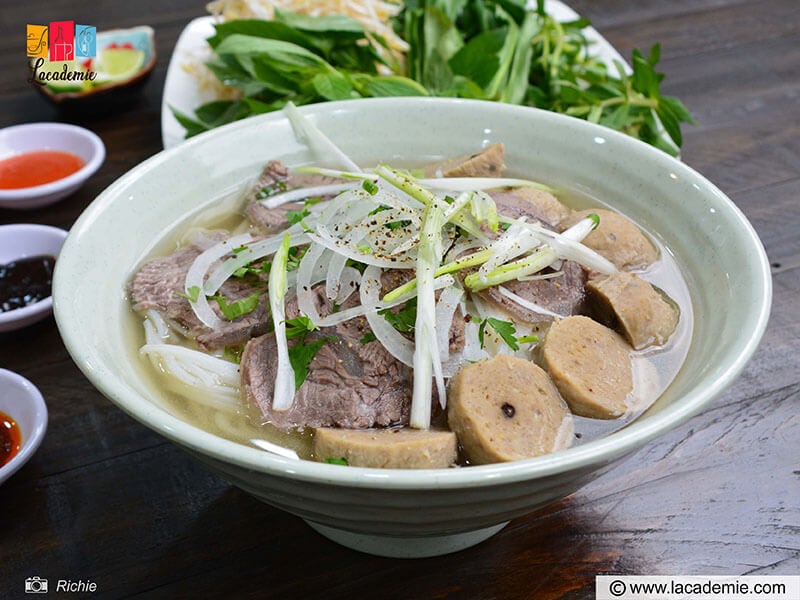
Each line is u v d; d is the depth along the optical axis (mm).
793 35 470
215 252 244
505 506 175
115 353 213
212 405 218
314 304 222
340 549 220
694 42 464
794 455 243
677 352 224
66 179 342
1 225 337
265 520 226
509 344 214
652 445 246
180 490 235
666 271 245
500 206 251
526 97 389
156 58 440
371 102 285
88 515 228
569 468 161
